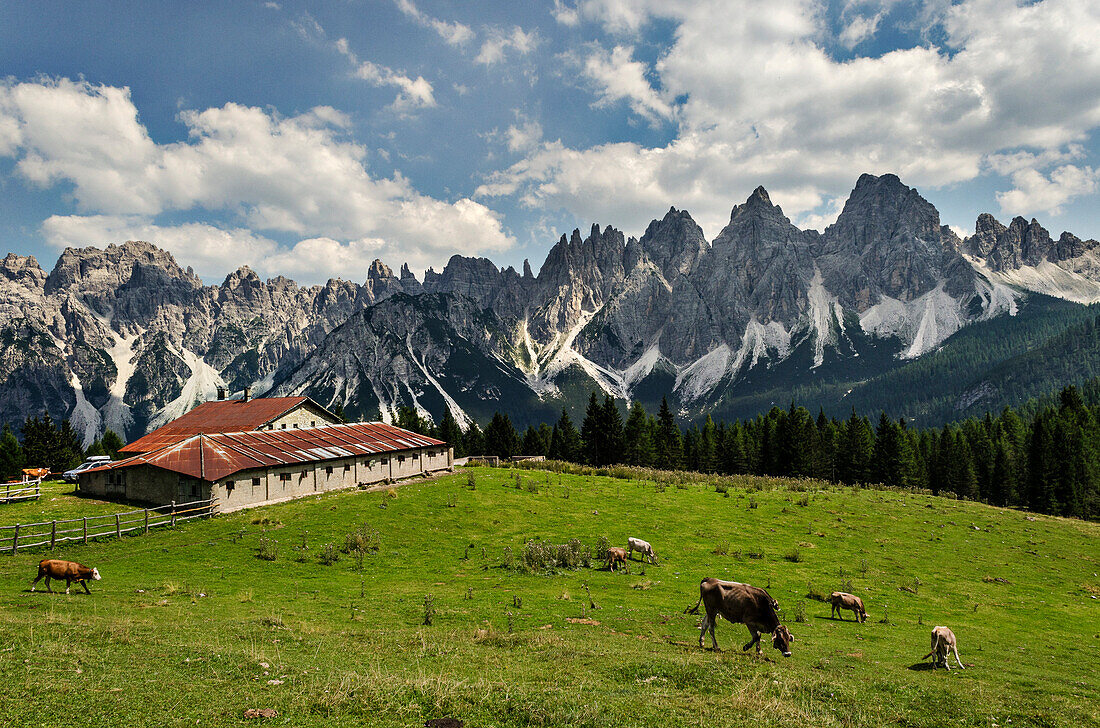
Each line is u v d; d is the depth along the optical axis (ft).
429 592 100.48
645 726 39.37
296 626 71.82
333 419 289.74
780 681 53.06
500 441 506.48
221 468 167.32
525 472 257.96
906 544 166.20
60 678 43.19
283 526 149.07
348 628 72.90
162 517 152.56
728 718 41.68
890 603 112.78
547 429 558.97
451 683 45.98
